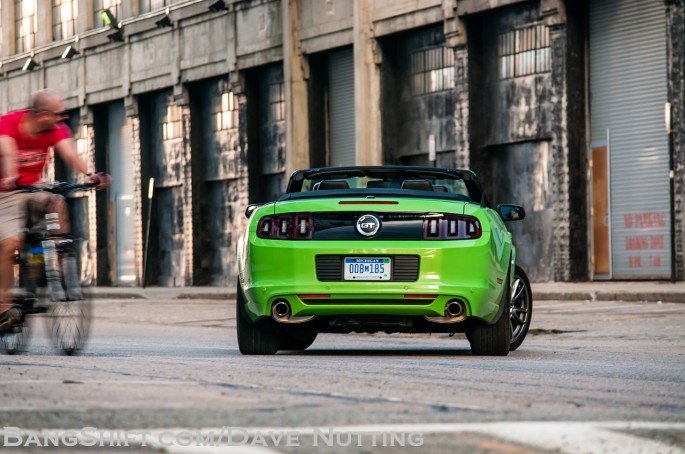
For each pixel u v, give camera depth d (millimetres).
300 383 10062
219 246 65375
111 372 10922
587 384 10719
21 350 15570
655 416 8039
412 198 15047
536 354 16203
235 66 61875
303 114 57812
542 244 46625
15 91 83500
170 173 68312
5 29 84438
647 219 42625
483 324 15219
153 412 7707
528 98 46875
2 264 15203
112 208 73562
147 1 69938
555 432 6969
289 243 14883
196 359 13484
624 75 43406
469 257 14727
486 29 48750
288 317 14914
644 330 23469
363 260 14711
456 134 49062
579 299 35781
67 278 15234
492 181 49031
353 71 56031
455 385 10219
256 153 62062
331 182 16625
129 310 40125
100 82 73438
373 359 14250
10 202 15086
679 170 41062
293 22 57844
